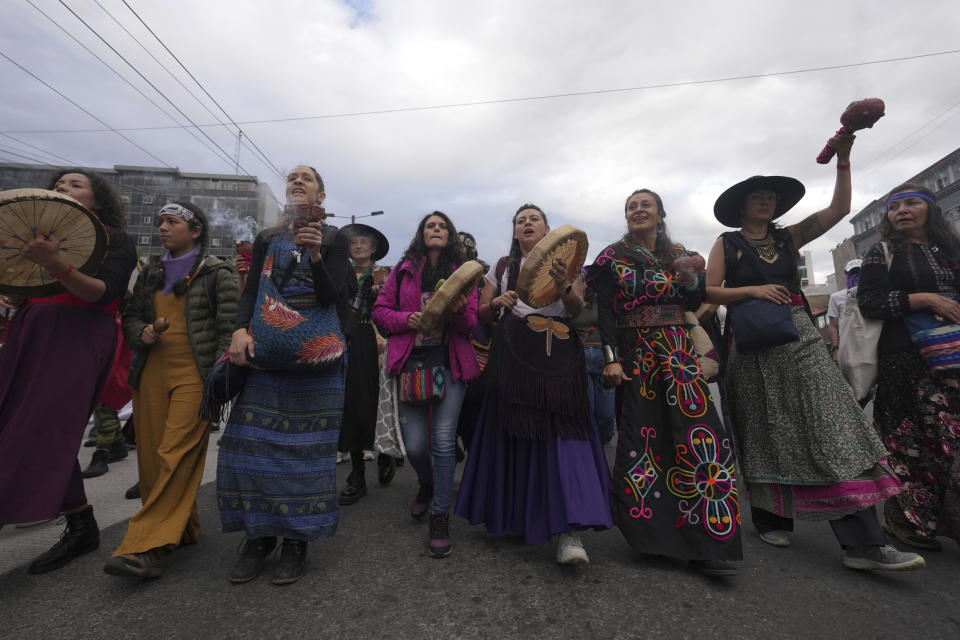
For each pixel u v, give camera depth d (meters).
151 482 2.24
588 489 2.09
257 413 2.01
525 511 2.21
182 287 2.24
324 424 2.06
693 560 2.03
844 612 1.71
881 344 2.51
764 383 2.39
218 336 2.26
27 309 2.10
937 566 2.14
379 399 3.24
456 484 3.58
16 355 2.02
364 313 3.37
